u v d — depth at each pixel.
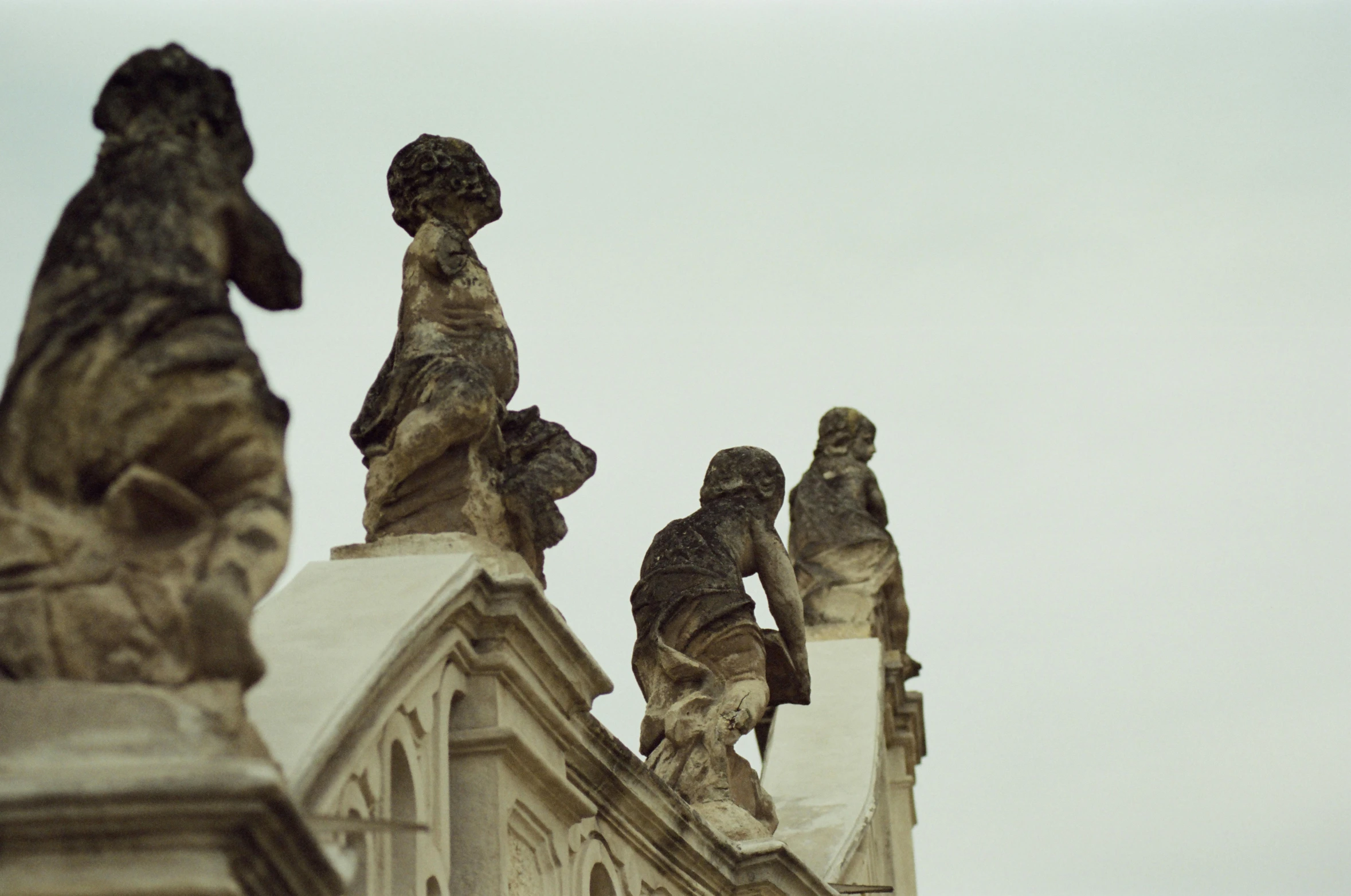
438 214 12.48
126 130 7.98
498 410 12.09
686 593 15.59
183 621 7.27
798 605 16.38
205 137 8.05
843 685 21.25
